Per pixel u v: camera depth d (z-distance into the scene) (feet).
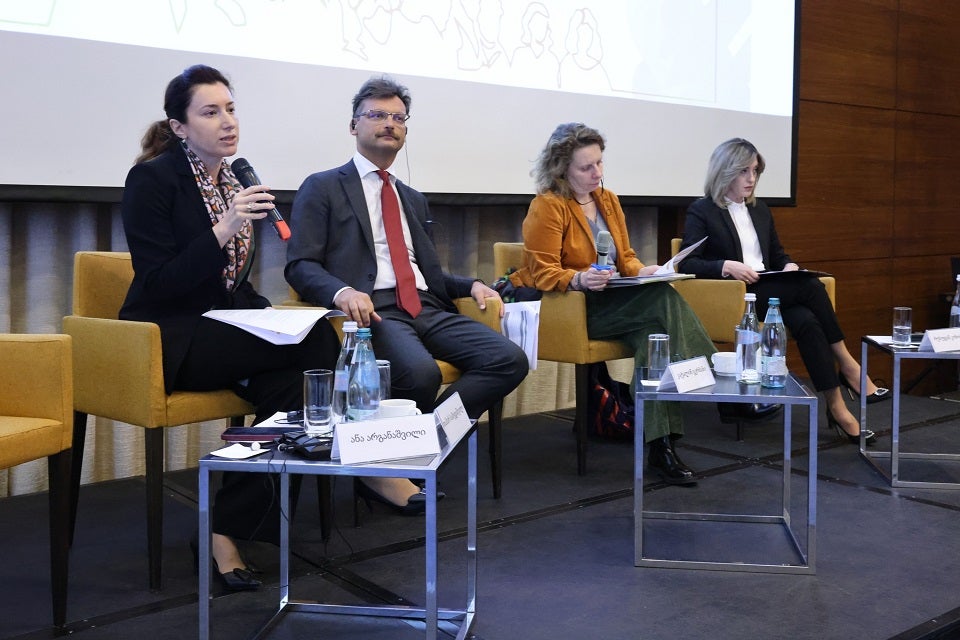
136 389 6.80
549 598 6.59
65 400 6.11
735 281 11.20
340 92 10.71
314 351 7.32
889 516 8.49
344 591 6.71
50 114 8.86
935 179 18.92
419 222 9.43
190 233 7.42
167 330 7.06
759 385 7.47
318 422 5.65
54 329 9.66
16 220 9.46
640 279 9.38
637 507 7.22
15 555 7.46
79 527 8.16
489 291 9.38
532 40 12.39
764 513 8.55
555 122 12.71
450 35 11.60
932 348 9.36
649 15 13.66
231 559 6.79
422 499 8.25
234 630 6.03
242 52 9.99
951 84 19.03
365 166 9.08
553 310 10.07
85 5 9.00
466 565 7.23
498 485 9.04
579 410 9.91
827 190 16.94
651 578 6.99
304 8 10.40
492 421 9.00
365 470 5.03
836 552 7.54
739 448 10.97
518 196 12.32
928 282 19.03
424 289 9.23
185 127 7.50
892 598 6.59
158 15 9.43
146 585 6.81
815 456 7.00
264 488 6.57
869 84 17.44
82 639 5.90
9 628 6.05
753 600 6.56
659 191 14.02
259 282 10.80
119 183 9.30
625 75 13.44
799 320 11.15
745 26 14.89
